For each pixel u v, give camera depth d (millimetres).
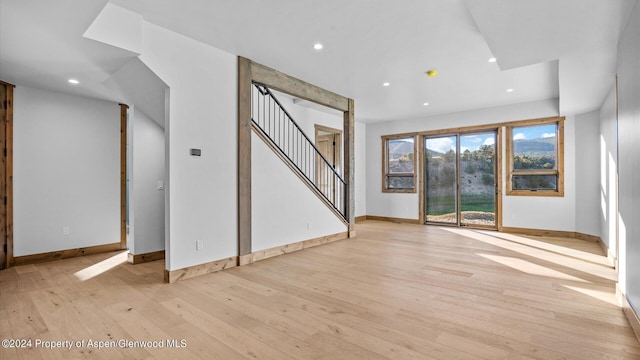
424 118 7676
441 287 3143
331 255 4559
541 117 6105
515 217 6453
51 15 2396
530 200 6289
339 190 7680
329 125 7465
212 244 3711
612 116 4258
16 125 4055
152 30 3180
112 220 4941
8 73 3625
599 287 3123
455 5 2793
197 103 3570
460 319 2416
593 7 2355
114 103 4969
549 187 6176
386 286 3180
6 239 3953
